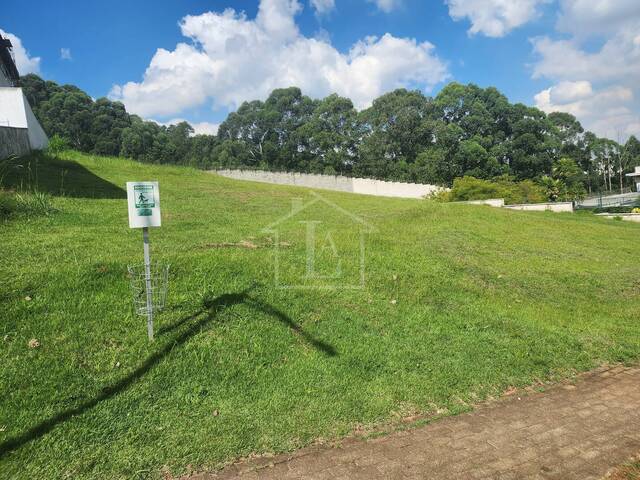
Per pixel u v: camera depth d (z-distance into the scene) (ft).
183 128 198.29
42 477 8.47
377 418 11.18
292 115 183.62
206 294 15.69
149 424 10.16
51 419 9.82
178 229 25.35
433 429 10.93
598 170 222.07
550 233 39.11
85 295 14.29
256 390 11.78
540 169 175.52
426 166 151.64
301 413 11.05
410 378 13.09
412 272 21.88
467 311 18.26
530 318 18.39
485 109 183.21
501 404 12.38
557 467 9.48
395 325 16.16
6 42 58.44
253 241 24.00
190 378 11.81
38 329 12.42
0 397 10.13
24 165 40.37
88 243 19.57
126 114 163.63
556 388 13.56
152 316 13.37
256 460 9.39
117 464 8.95
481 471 9.27
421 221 37.17
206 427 10.25
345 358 13.67
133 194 12.17
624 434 10.90
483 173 158.30
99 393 10.80
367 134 174.50
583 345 16.57
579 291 23.73
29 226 21.70
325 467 9.25
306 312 16.03
